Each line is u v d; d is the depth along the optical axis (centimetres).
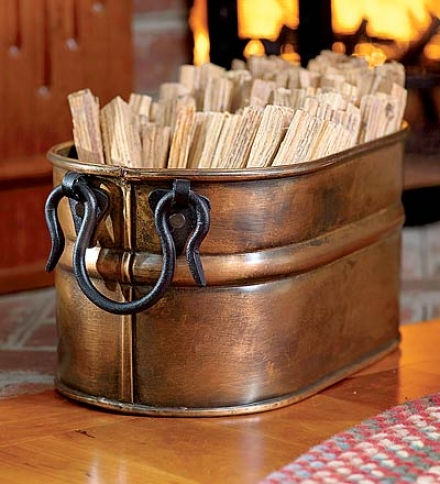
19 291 188
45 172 188
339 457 109
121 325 123
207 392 123
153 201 118
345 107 137
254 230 119
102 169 118
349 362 138
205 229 115
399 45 216
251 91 140
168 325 121
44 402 130
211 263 119
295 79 148
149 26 211
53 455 115
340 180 129
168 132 131
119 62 194
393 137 140
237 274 119
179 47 215
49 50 186
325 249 127
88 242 118
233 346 122
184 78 152
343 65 155
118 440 118
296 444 117
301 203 123
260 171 118
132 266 120
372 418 120
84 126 130
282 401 126
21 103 184
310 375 130
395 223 144
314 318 129
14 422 124
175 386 123
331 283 132
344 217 131
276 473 106
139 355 123
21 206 187
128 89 197
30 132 186
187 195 115
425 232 223
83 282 118
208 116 131
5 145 183
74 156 140
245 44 212
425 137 223
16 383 139
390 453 110
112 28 192
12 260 187
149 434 120
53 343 158
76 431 121
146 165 131
